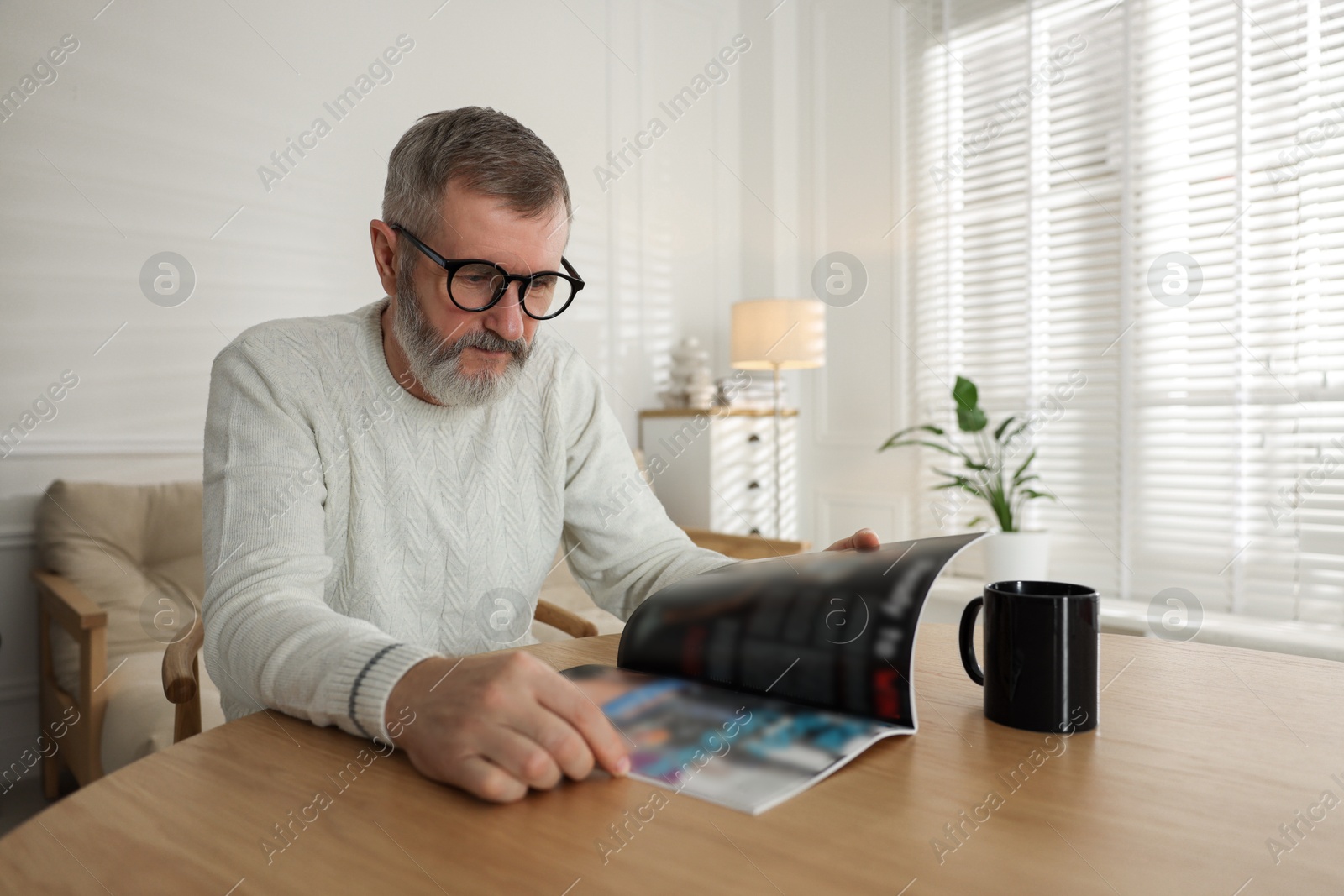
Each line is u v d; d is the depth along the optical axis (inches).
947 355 121.8
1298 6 91.8
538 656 32.5
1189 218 99.6
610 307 126.2
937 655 33.6
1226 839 17.1
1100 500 106.8
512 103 115.3
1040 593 27.1
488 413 42.6
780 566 30.5
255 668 26.5
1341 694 27.9
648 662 28.8
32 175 79.6
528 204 34.0
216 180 90.3
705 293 137.9
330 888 15.3
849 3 132.2
